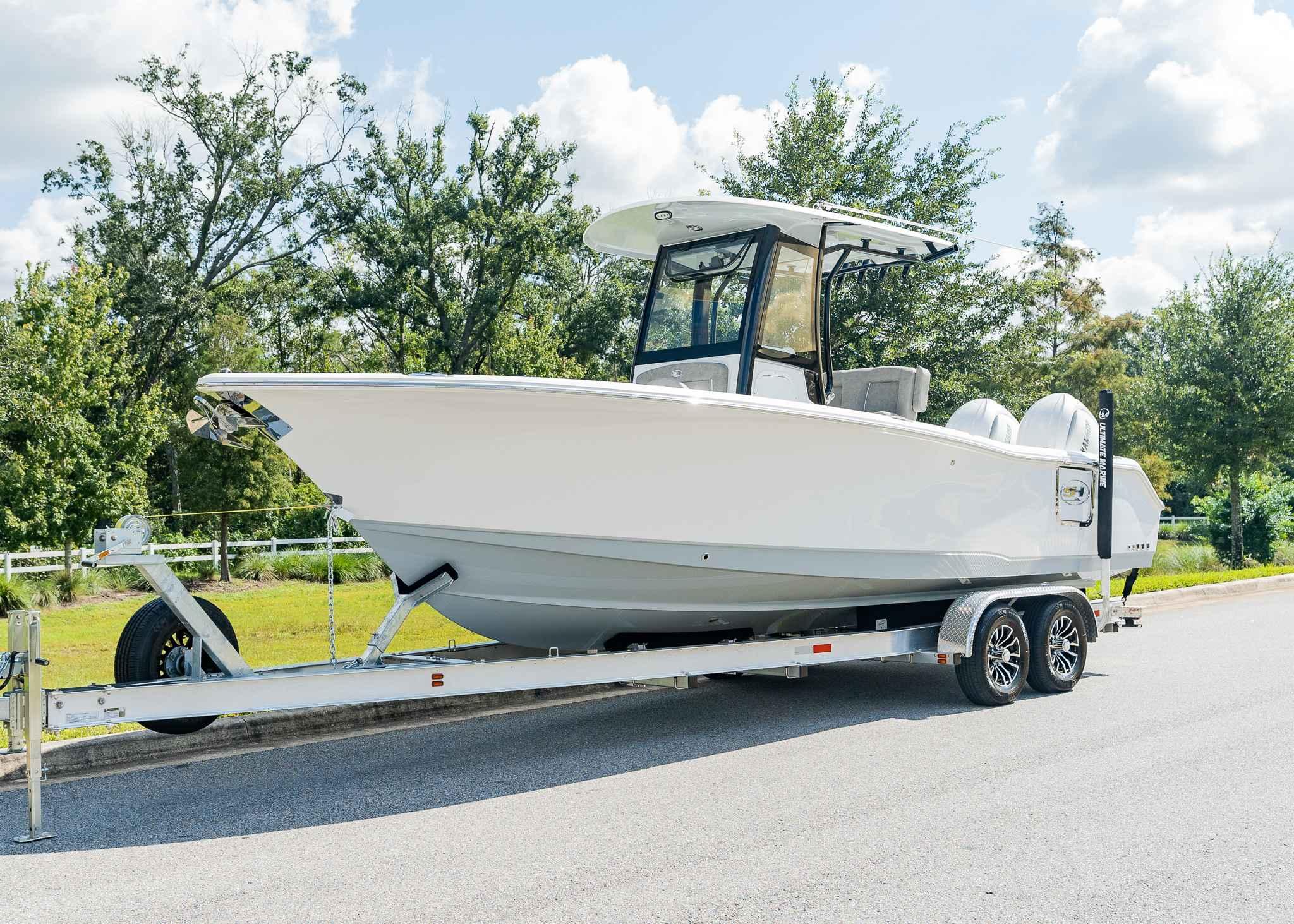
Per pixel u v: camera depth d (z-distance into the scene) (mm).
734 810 4555
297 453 4918
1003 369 17438
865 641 6691
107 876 3812
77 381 15867
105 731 5785
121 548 4656
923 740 5887
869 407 7613
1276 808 4441
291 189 35219
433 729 6359
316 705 4848
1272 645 9094
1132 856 3869
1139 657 8570
